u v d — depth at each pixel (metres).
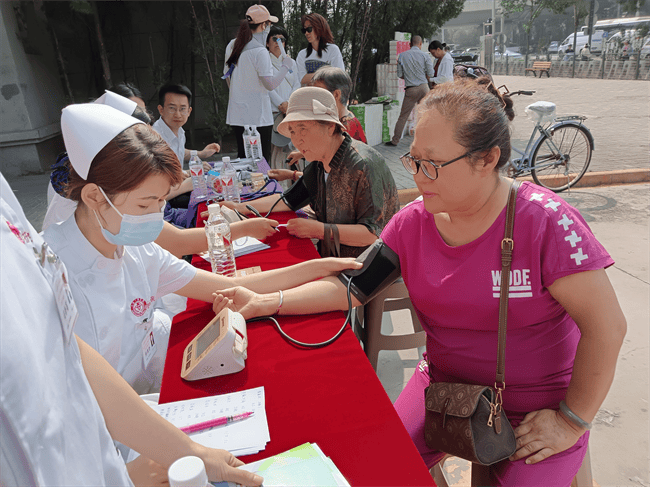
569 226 1.21
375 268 1.63
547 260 1.22
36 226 5.53
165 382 1.41
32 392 0.56
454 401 1.27
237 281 1.81
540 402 1.36
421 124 1.22
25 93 7.73
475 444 1.23
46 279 0.67
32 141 7.81
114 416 1.00
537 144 5.58
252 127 5.22
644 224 4.74
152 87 9.31
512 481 1.31
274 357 1.49
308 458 1.05
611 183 6.10
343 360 1.45
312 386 1.34
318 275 1.82
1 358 0.53
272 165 5.66
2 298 0.55
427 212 1.44
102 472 0.72
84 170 1.22
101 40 8.59
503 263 1.26
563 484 1.32
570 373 1.38
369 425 1.18
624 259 4.01
